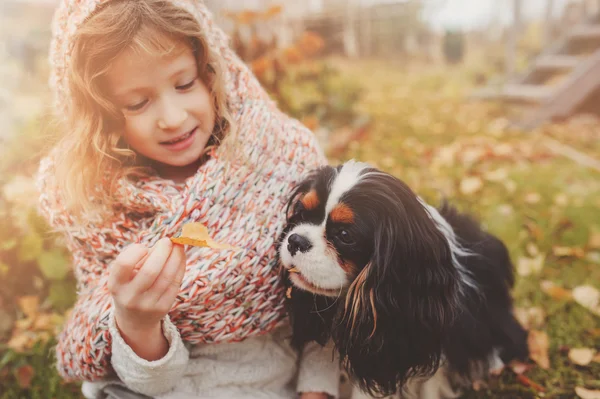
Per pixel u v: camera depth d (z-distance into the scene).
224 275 1.62
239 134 1.72
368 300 1.55
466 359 1.94
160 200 1.66
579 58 6.55
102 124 1.65
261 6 5.27
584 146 5.19
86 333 1.59
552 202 3.72
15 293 2.72
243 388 1.78
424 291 1.61
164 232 1.60
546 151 4.96
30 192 2.81
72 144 1.65
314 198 1.61
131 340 1.47
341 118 5.41
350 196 1.55
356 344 1.63
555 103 5.84
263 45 4.43
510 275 2.28
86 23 1.51
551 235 3.26
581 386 2.11
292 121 2.01
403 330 1.62
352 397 1.89
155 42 1.51
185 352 1.59
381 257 1.53
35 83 5.43
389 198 1.55
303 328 1.78
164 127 1.61
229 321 1.68
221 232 1.66
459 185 4.00
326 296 1.70
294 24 8.64
